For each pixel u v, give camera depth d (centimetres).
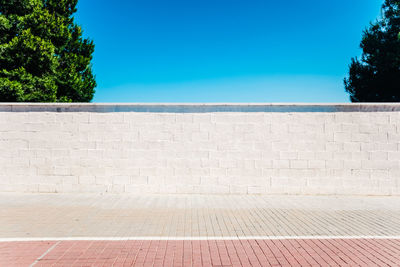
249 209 653
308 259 379
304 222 553
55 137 819
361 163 817
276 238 462
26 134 818
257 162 824
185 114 827
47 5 1509
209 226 522
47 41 1371
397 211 644
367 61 1820
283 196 799
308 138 822
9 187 814
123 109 826
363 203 721
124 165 821
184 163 823
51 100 1352
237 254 395
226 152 824
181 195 802
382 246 429
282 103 825
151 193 817
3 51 1223
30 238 450
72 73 1494
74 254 389
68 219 558
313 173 820
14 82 1196
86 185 817
